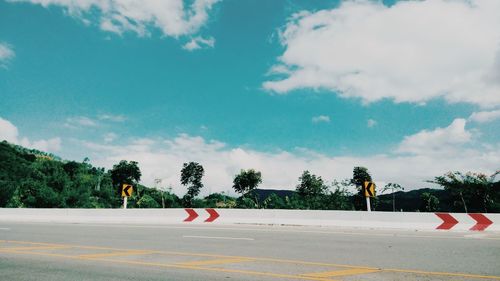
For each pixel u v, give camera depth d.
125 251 9.70
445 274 6.45
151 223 20.92
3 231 16.27
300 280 5.97
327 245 10.64
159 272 6.74
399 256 8.52
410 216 16.17
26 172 87.06
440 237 12.57
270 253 9.16
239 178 91.19
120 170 113.75
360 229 16.22
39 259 8.41
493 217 14.68
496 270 6.82
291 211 18.92
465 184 55.12
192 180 104.94
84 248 10.38
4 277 6.42
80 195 80.31
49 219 25.25
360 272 6.64
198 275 6.44
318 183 68.94
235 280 6.01
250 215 19.92
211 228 17.14
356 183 71.19
